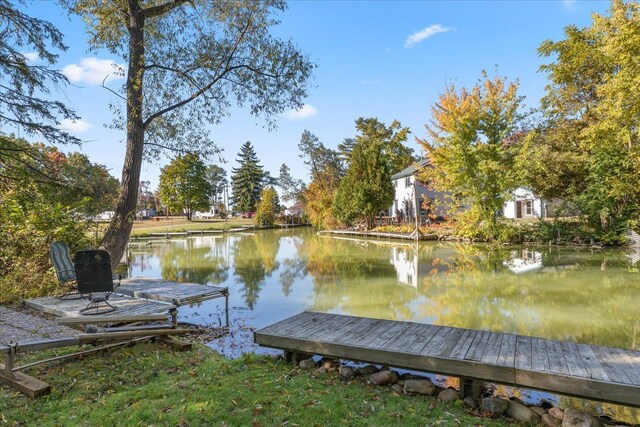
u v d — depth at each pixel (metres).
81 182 10.16
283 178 58.00
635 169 15.26
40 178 9.29
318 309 7.66
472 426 2.84
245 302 8.34
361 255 16.81
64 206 10.02
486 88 18.67
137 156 8.94
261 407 3.04
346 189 30.52
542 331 6.01
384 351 3.69
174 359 4.50
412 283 10.25
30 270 8.01
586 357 3.38
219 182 73.44
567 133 18.23
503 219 19.91
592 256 14.32
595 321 6.50
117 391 3.53
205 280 11.08
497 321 6.59
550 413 3.16
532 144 18.98
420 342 3.90
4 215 8.98
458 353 3.54
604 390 2.86
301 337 4.16
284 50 9.53
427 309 7.49
